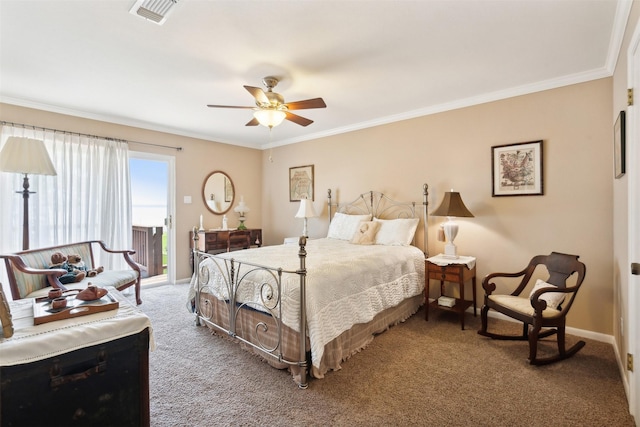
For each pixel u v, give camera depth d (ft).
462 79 9.49
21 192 9.27
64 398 3.71
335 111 12.62
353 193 14.78
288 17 6.34
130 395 4.25
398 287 9.83
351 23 6.56
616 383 6.64
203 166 16.58
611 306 8.75
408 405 5.90
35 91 10.25
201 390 6.41
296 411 5.73
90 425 3.91
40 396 3.55
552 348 8.33
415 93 10.66
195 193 16.25
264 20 6.44
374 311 8.56
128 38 7.10
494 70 8.87
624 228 6.73
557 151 9.57
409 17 6.37
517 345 8.52
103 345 4.00
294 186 17.39
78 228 12.22
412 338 9.01
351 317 7.68
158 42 7.27
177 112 12.53
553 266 8.56
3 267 10.51
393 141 13.32
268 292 7.39
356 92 10.54
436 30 6.84
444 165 11.89
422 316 10.96
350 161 14.85
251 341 8.05
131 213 13.71
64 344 3.71
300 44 7.40
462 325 9.73
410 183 12.84
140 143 14.23
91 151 12.64
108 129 13.24
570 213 9.37
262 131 15.76
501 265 10.64
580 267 7.80
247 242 16.75
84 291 4.92
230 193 17.71
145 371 4.40
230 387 6.51
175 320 10.37
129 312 4.59
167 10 6.08
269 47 7.52
